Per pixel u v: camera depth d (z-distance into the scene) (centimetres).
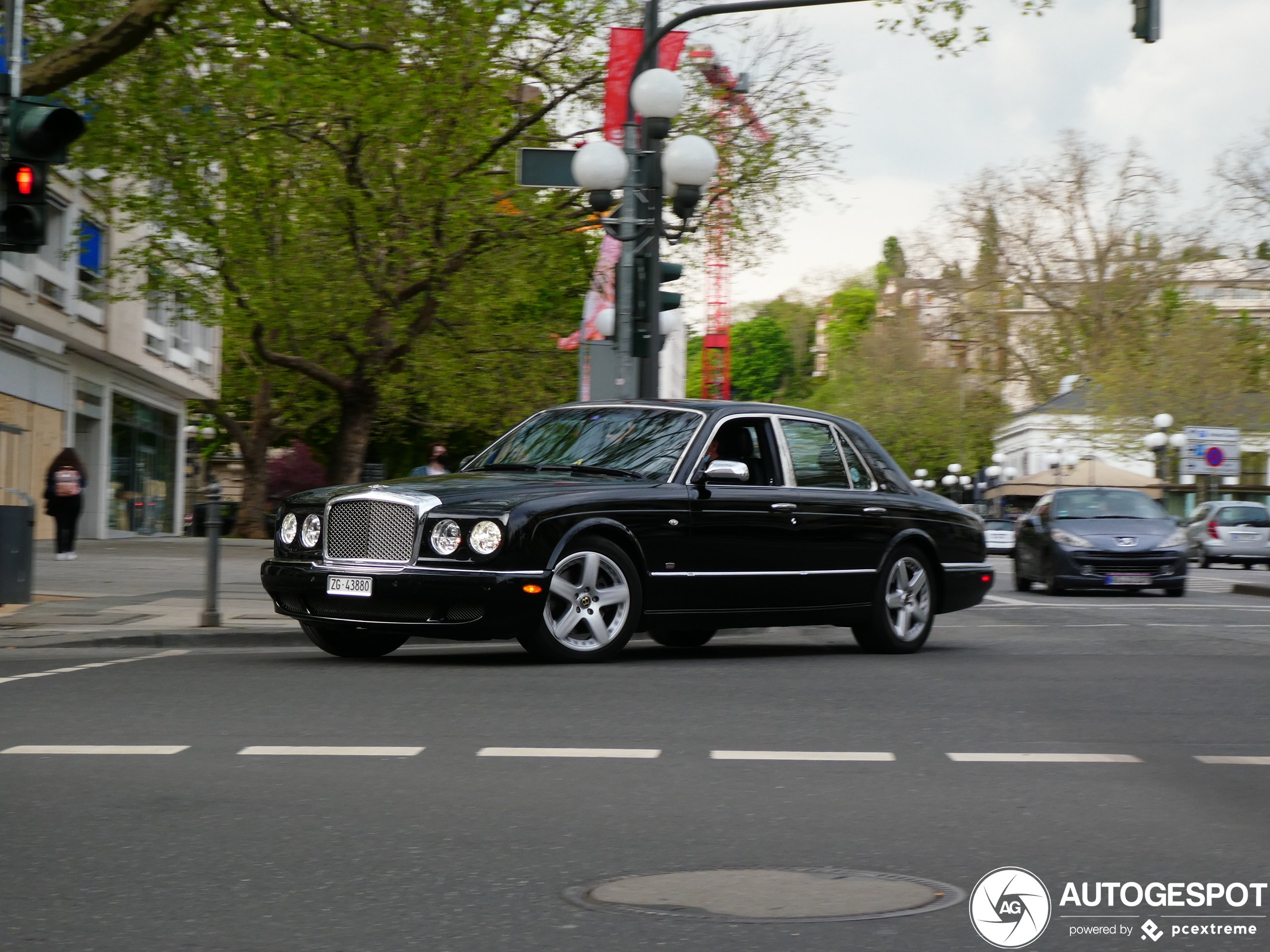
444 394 3641
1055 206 6525
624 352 1540
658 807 532
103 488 3881
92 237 3525
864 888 420
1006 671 1028
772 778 589
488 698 806
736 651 1198
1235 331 6325
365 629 976
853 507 1146
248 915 390
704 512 1048
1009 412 8825
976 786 580
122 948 360
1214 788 587
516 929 377
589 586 997
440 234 2683
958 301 6712
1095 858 464
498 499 966
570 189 2673
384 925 380
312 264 2898
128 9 1633
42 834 482
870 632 1170
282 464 6222
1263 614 1845
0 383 3134
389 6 2336
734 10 1551
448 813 518
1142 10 1597
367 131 2461
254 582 1941
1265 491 6738
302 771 591
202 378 4625
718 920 386
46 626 1248
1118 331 6488
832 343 13125
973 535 1249
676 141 1514
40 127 1197
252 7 2178
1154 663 1113
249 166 2667
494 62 2538
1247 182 5572
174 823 498
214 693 816
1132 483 6725
